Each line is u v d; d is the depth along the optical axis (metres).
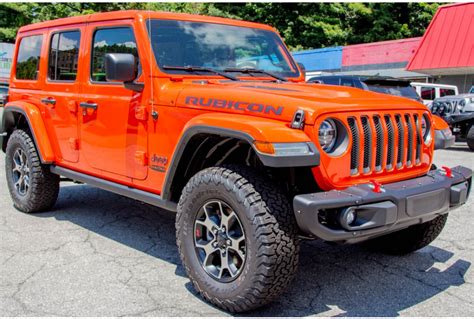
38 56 5.11
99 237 4.58
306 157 2.82
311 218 2.76
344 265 3.98
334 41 27.97
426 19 28.00
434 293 3.47
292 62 4.77
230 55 4.28
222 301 3.10
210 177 3.13
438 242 4.55
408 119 3.51
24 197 5.25
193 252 3.31
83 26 4.50
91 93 4.29
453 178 3.46
